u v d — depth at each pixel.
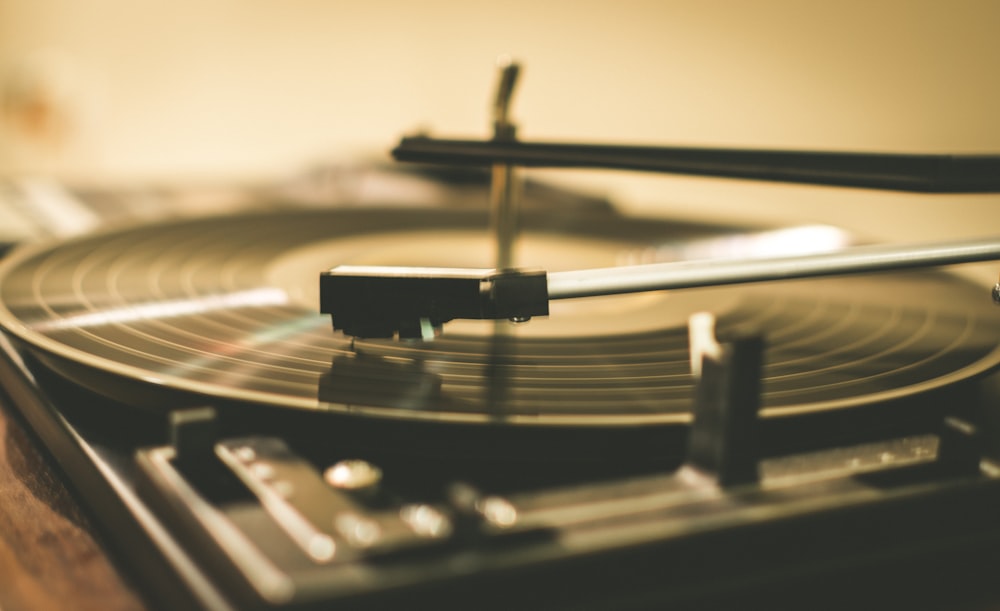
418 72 1.34
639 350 0.51
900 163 0.43
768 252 0.68
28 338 0.48
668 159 0.49
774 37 0.92
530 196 0.98
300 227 0.71
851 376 0.48
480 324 0.53
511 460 0.43
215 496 0.39
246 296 0.56
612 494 0.40
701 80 1.00
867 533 0.41
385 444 0.43
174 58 1.70
